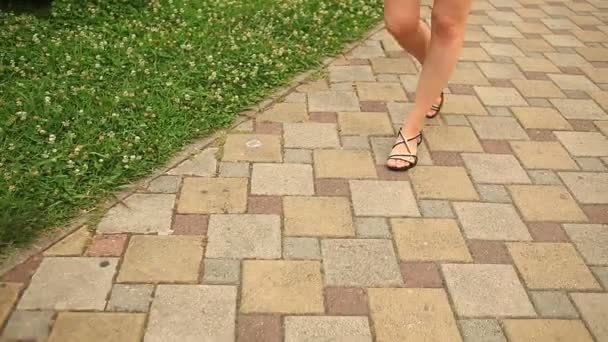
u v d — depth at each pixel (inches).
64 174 111.0
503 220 108.4
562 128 139.3
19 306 85.5
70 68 145.7
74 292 88.4
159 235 100.3
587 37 193.3
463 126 137.8
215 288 90.7
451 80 159.3
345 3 199.3
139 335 82.5
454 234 104.4
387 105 144.9
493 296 92.3
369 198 112.3
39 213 101.0
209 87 144.1
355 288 92.4
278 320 86.2
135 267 93.6
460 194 114.7
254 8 186.1
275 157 122.8
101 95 135.4
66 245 96.7
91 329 82.9
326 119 137.6
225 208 107.6
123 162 115.2
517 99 151.3
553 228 107.2
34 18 166.6
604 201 114.9
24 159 113.5
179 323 84.7
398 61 167.6
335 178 117.5
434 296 91.7
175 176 115.0
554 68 169.6
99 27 165.8
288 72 156.0
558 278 96.3
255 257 97.1
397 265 97.1
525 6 219.9
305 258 97.5
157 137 123.3
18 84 135.0
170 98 136.2
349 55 169.8
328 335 84.3
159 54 153.7
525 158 127.0
